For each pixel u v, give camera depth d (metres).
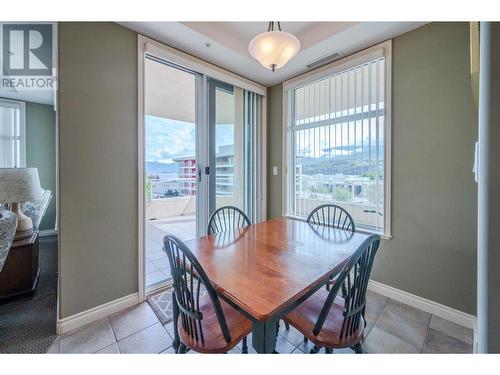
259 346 0.94
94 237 1.86
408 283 2.10
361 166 2.41
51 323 1.81
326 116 2.73
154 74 2.94
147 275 2.67
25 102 4.09
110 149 1.92
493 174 0.63
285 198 3.18
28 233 2.26
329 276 1.19
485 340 0.65
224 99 2.91
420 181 2.02
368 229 2.36
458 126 1.83
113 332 1.73
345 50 2.35
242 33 2.35
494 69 0.63
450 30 1.85
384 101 2.21
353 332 1.15
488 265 0.64
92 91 1.82
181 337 1.15
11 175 2.01
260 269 1.21
